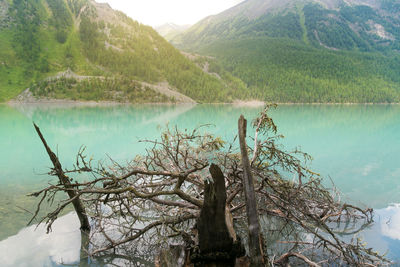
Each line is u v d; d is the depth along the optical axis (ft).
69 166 31.76
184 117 126.72
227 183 14.74
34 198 20.13
